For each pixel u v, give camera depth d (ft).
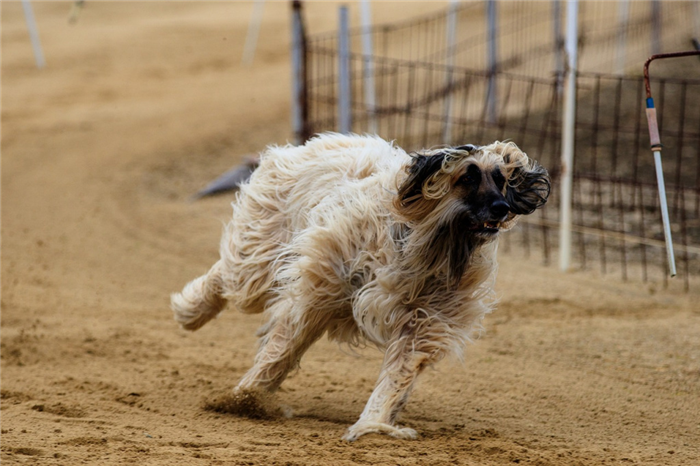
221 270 31.37
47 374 32.65
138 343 38.58
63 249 56.80
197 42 134.62
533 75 105.09
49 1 161.99
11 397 29.01
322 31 135.23
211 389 31.58
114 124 95.30
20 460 20.81
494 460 23.04
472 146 25.32
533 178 26.66
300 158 30.09
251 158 75.66
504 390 32.32
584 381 33.55
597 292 47.55
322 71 110.73
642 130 78.48
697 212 57.98
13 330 39.50
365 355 38.06
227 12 155.22
